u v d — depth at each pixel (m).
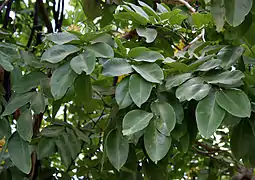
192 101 0.93
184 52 1.03
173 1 1.37
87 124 1.48
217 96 0.81
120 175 1.11
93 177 1.39
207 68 0.85
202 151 1.85
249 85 0.97
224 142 1.85
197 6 1.43
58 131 1.16
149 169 1.07
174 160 1.80
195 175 2.04
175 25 1.14
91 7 1.45
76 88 0.94
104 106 1.34
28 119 0.93
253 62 1.01
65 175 1.31
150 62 0.88
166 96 0.89
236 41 1.13
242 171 1.82
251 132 1.01
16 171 1.11
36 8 1.67
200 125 0.78
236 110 0.79
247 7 0.89
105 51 0.88
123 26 1.42
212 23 1.15
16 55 1.01
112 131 0.93
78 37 0.92
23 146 0.94
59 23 1.66
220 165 1.84
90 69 0.84
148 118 0.82
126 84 0.86
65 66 0.88
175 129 0.91
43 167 1.31
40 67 1.02
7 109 0.94
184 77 0.86
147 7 1.10
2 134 0.95
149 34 1.05
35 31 1.78
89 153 1.48
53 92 0.86
